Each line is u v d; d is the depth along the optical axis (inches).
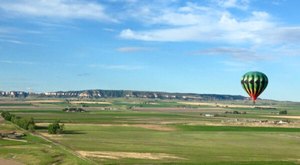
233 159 3107.8
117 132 5103.3
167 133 5073.8
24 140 4055.1
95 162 2896.2
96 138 4392.2
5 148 3531.0
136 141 4192.9
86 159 3014.3
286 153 3491.6
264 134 5073.8
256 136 4847.4
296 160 3110.2
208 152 3474.4
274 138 4662.9
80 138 4357.8
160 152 3425.2
